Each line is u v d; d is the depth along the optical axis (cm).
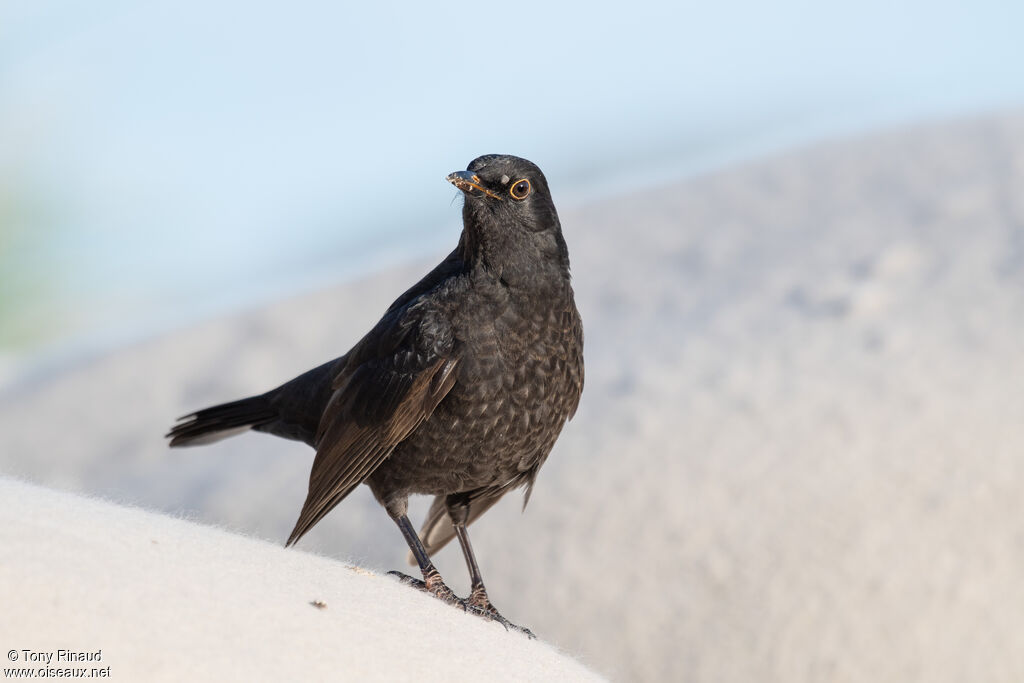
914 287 1471
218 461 1540
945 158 1806
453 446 805
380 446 812
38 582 445
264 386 1703
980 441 1191
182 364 1816
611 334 1555
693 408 1328
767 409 1299
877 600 1095
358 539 1298
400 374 801
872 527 1142
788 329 1449
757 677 1078
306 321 1845
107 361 1888
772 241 1692
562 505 1238
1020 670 1045
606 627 1133
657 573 1157
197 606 480
